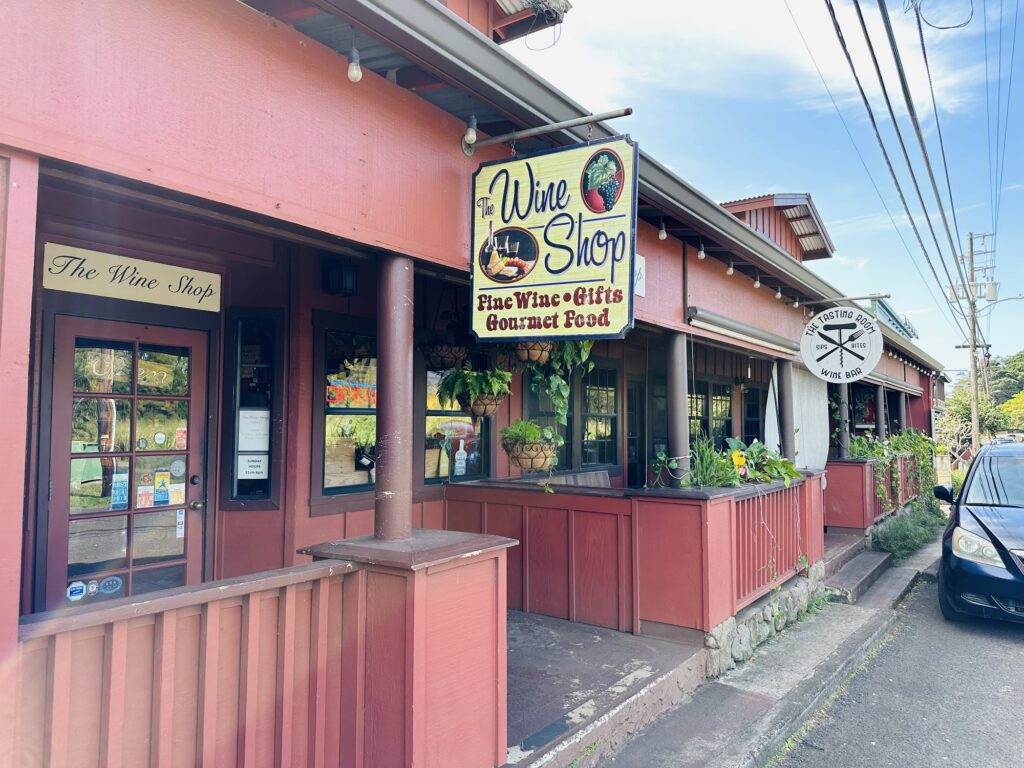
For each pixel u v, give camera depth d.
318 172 2.62
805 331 7.36
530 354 4.08
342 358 4.69
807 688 4.33
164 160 2.11
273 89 2.45
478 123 3.43
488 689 2.93
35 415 3.45
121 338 3.82
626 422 8.11
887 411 15.54
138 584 3.89
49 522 3.52
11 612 1.70
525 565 5.12
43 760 1.80
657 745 3.50
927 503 13.07
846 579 7.04
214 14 2.26
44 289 3.48
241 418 4.32
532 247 3.06
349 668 2.70
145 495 3.95
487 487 5.28
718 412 10.16
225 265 4.27
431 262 3.15
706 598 4.39
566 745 3.10
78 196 3.60
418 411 5.19
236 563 4.26
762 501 5.45
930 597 7.24
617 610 4.72
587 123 3.08
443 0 6.15
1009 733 3.99
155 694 2.06
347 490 4.66
